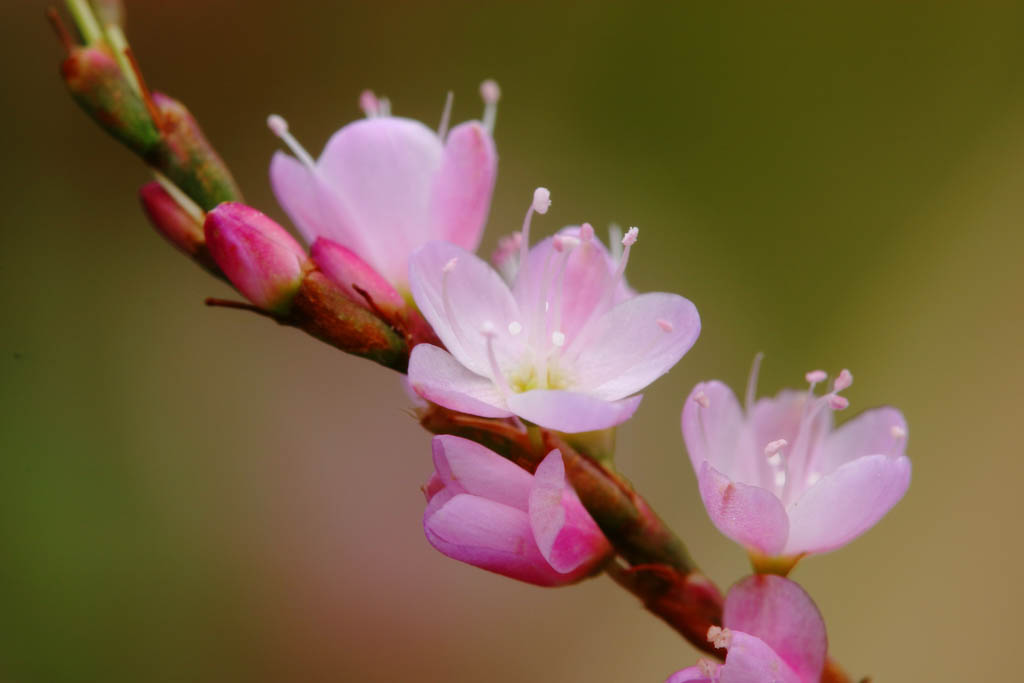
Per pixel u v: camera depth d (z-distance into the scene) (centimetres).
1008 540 18
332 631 18
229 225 12
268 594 18
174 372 20
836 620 18
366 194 12
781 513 12
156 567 18
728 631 12
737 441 12
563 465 12
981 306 20
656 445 19
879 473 12
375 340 12
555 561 12
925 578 18
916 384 20
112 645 18
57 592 18
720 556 18
